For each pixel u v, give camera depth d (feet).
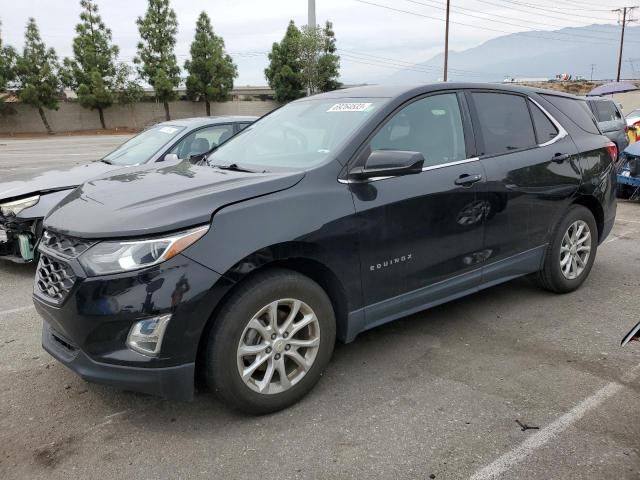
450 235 12.57
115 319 8.90
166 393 9.21
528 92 15.57
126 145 23.99
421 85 13.01
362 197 11.03
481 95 14.11
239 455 9.21
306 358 10.66
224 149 14.02
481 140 13.58
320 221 10.34
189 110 157.48
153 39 144.05
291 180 10.42
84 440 9.71
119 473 8.82
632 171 31.42
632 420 10.02
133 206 9.64
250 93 190.39
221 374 9.55
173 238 9.00
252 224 9.64
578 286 16.80
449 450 9.23
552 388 11.17
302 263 10.59
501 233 13.85
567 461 8.90
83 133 133.69
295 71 157.69
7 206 18.06
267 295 9.81
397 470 8.75
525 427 9.84
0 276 19.19
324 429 9.89
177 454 9.27
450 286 12.89
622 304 15.76
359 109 12.38
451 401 10.75
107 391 11.36
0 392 11.37
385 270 11.51
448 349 13.03
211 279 9.12
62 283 9.45
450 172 12.57
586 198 16.43
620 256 20.93
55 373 12.16
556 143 15.49
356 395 11.03
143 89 148.56
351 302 11.12
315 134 12.31
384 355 12.76
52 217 10.53
